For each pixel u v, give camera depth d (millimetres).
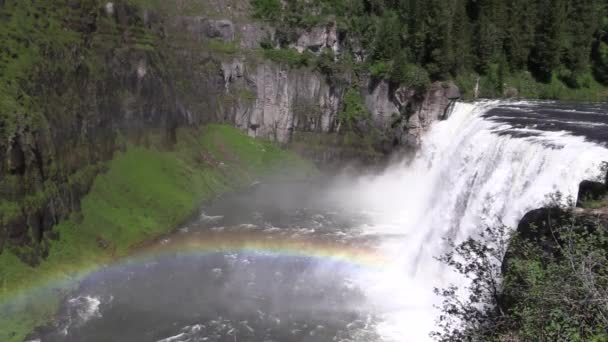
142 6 84062
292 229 68250
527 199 44688
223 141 90812
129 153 73875
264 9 105688
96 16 74375
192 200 74812
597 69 105125
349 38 101688
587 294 15852
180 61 88125
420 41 93688
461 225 54000
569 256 17125
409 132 89250
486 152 54719
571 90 99812
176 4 97500
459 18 95312
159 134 79562
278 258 59438
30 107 56562
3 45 59562
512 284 19688
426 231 61250
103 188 65562
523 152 48219
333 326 45500
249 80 95375
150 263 57188
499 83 95000
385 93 93375
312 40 100188
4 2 64188
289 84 95125
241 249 61625
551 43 98312
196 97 90062
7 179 49969
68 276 51906
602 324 15312
